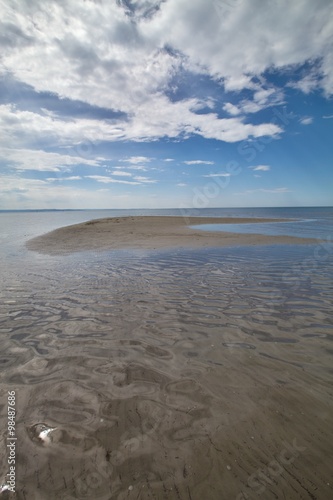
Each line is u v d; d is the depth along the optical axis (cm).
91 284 616
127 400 243
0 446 193
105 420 219
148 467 179
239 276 685
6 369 292
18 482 168
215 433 207
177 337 369
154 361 310
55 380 272
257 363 307
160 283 625
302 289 580
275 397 249
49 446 194
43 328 394
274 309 472
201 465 182
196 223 2438
